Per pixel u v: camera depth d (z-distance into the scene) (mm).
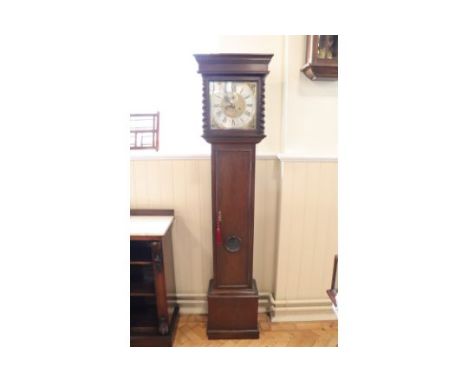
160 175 2029
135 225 1859
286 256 2055
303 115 1952
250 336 1926
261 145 2059
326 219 2016
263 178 2047
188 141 2102
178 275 2154
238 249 1847
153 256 1754
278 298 2107
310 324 2092
